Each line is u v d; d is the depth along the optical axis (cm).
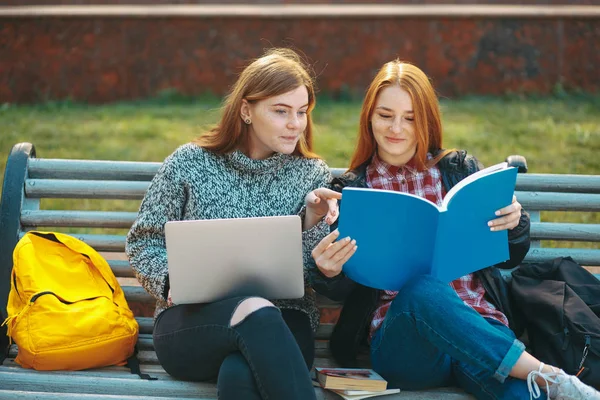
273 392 361
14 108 1249
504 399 383
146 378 413
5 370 417
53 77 1317
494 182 396
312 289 453
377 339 417
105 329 421
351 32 1332
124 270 479
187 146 446
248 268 391
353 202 385
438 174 456
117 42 1323
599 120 1088
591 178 493
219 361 390
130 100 1331
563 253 479
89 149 955
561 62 1315
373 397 400
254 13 1330
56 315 416
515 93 1309
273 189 446
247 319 374
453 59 1326
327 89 1341
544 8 1382
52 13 1309
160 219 434
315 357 462
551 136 989
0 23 1305
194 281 388
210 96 1334
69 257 447
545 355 412
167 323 408
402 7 1408
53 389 399
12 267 459
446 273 398
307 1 1527
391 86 440
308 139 463
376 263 397
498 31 1317
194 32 1334
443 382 417
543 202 485
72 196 486
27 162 487
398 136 442
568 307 414
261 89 428
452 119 1097
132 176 492
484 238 404
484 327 381
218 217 436
